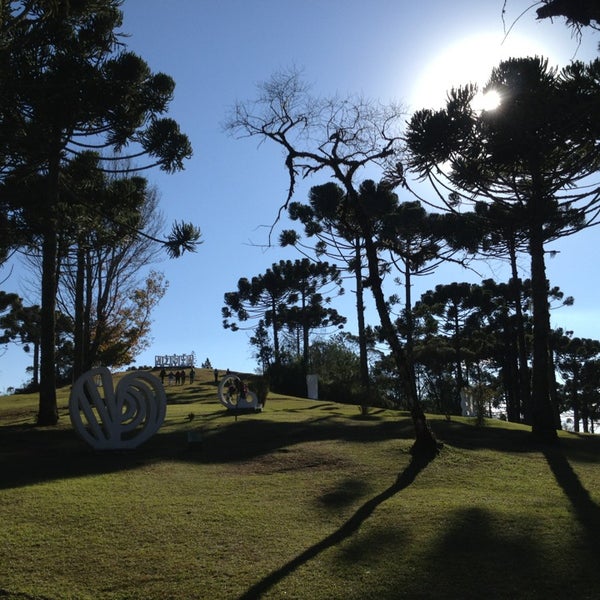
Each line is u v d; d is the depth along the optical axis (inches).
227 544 267.0
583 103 283.6
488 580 223.6
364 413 810.8
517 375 1721.2
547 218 435.2
